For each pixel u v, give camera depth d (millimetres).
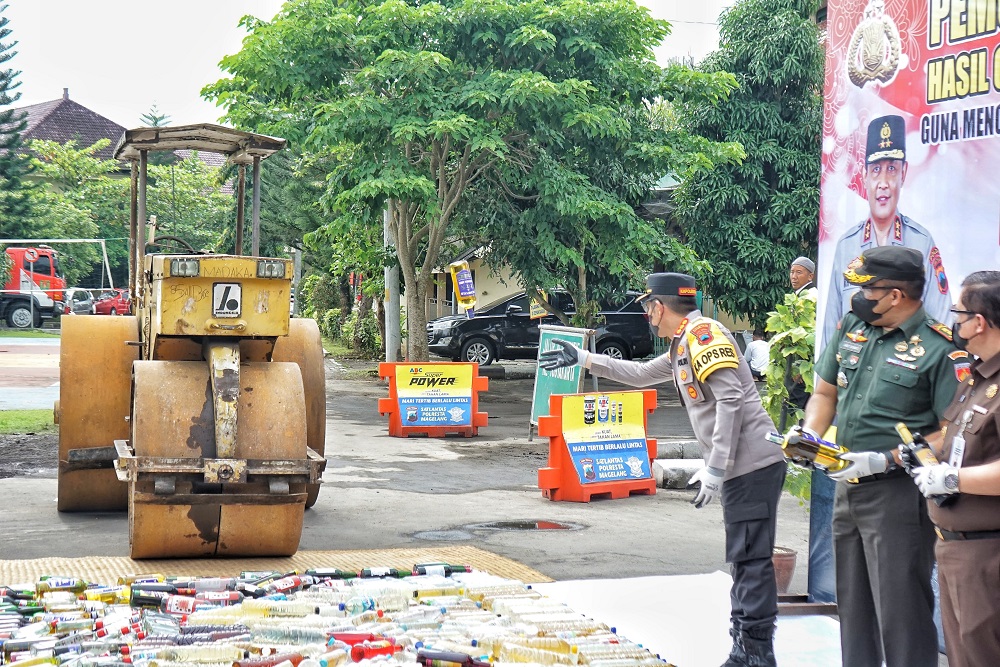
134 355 8172
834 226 5797
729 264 21422
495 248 19781
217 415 6406
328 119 16562
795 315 6840
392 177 16594
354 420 15523
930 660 4125
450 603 5516
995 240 4812
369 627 4949
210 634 4789
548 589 6207
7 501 8805
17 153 45031
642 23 17656
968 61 4945
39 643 4609
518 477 10867
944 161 5070
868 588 4363
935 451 3877
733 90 21359
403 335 26688
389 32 17031
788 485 6504
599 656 4684
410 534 7895
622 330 23000
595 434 9844
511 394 19812
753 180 21438
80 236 48750
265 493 6527
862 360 4270
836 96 5785
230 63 17219
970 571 3494
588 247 19906
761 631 4660
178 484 6406
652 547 7559
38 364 23484
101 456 7996
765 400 6930
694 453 12836
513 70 16828
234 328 6816
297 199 29094
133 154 8656
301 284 37125
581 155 18422
